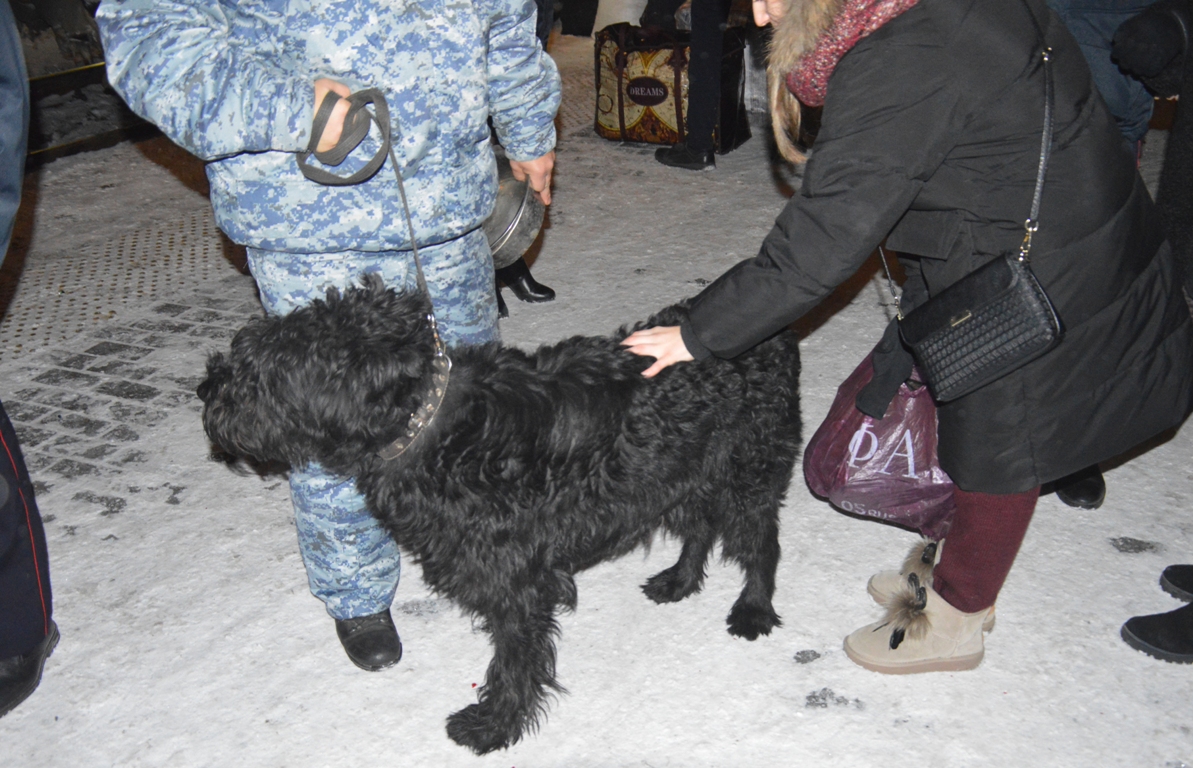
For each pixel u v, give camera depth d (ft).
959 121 6.35
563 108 26.08
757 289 7.00
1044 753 7.99
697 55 21.02
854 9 6.25
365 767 8.11
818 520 11.04
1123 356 7.11
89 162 22.77
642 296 16.29
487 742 8.18
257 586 10.22
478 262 8.16
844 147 6.43
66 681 9.04
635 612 9.79
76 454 12.48
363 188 7.07
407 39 6.75
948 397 7.03
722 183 21.02
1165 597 9.64
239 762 8.17
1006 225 6.72
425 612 9.84
